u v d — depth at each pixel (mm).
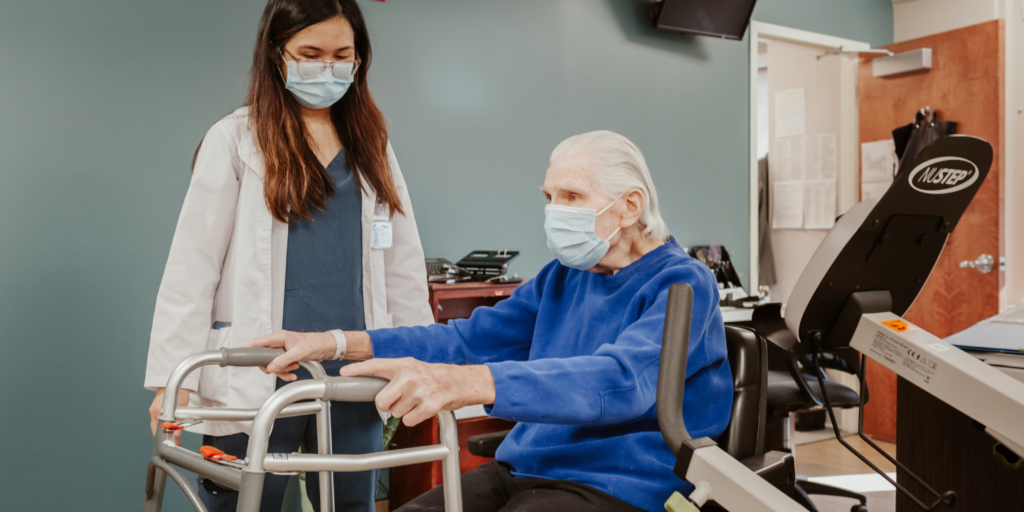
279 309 1464
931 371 1181
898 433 1804
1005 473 1601
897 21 4477
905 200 1250
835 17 4188
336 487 1537
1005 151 3977
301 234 1490
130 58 2303
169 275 1405
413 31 2812
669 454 1154
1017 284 4012
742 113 3861
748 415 1269
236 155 1462
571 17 3236
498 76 3033
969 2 4141
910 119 3953
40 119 2170
